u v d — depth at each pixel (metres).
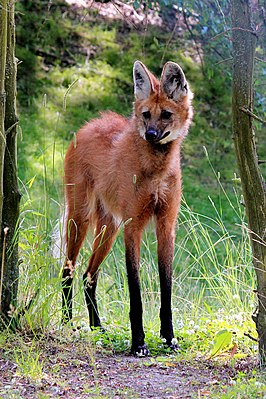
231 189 16.67
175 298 10.59
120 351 7.77
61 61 19.12
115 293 10.62
